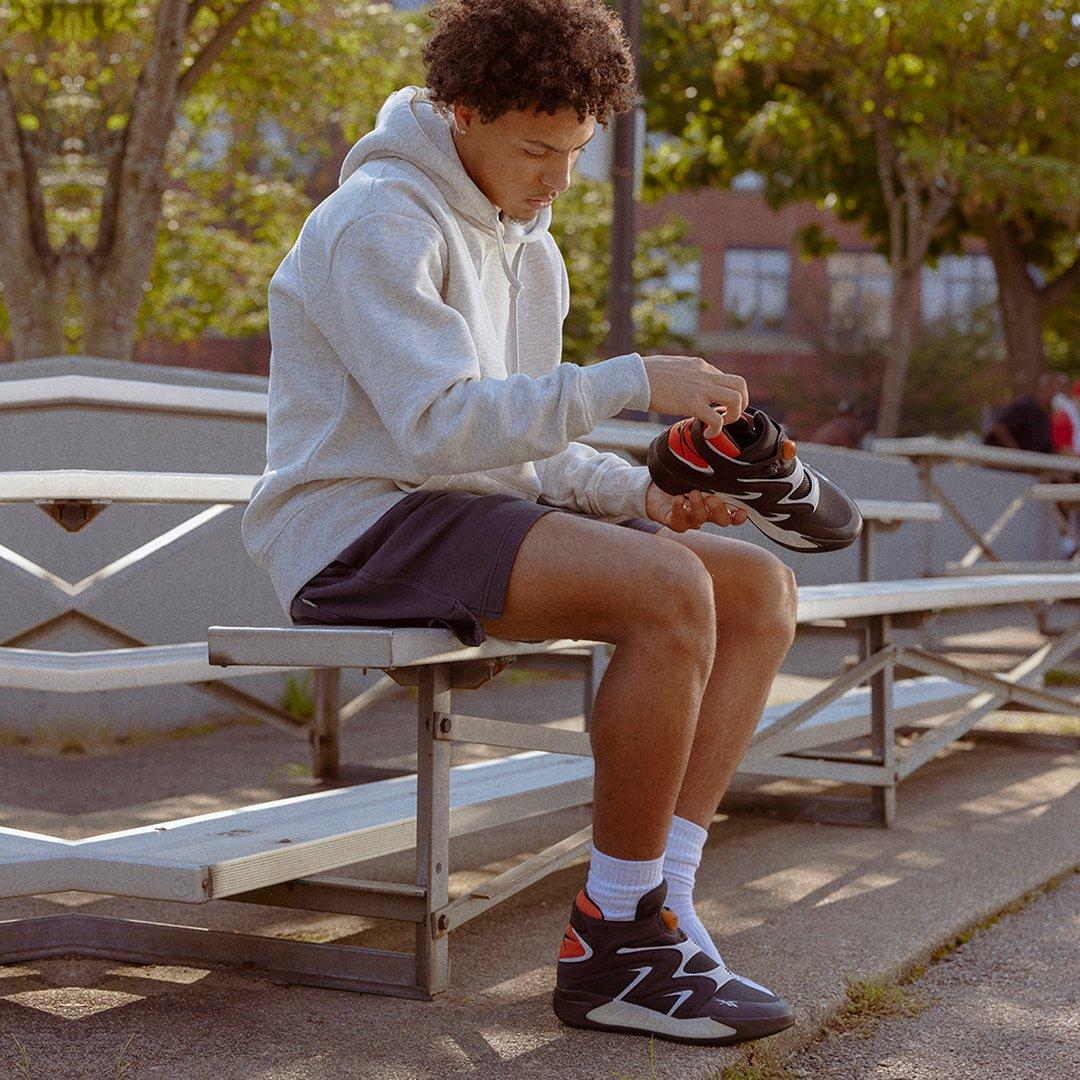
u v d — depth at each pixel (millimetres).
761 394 30297
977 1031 2084
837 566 8188
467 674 2117
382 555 2012
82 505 2455
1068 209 12133
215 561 4719
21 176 6680
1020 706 4441
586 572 1905
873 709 3422
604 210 17641
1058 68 12125
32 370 4406
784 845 3195
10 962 2305
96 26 7496
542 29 2000
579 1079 1803
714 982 1961
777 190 15250
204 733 4766
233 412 3365
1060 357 24219
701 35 13734
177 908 2670
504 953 2373
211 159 13477
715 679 2117
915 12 11375
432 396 1912
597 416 1932
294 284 2104
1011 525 10953
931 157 11969
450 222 2070
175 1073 1815
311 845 2092
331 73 9836
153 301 13516
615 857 1970
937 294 31250
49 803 3545
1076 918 2682
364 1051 1900
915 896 2719
